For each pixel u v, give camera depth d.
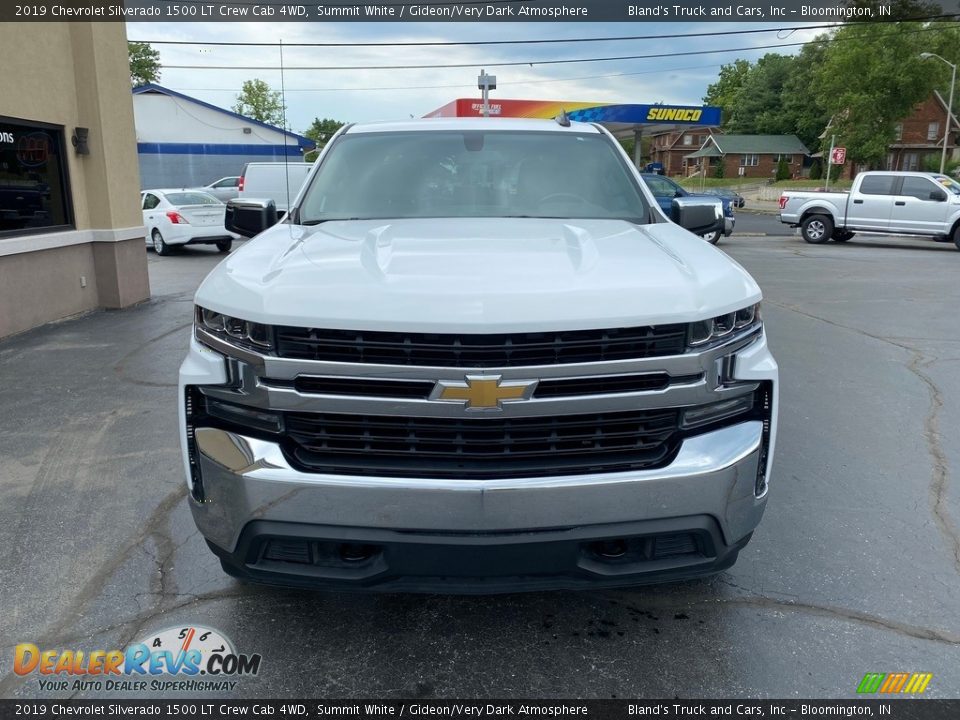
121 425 5.27
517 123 4.42
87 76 9.27
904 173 19.41
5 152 8.14
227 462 2.46
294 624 3.01
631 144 39.03
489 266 2.56
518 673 2.72
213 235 17.53
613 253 2.78
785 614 3.08
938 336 8.30
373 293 2.37
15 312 8.23
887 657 2.81
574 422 2.42
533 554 2.41
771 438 2.66
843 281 12.70
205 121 37.47
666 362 2.39
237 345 2.43
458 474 2.38
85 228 9.55
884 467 4.58
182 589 3.25
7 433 5.11
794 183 64.25
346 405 2.36
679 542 2.57
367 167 3.99
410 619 3.04
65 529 3.78
